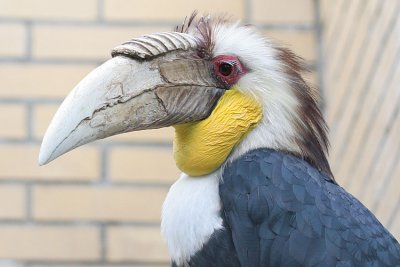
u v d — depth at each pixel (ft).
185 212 18.44
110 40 30.86
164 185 30.17
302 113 19.01
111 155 30.27
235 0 31.22
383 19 25.80
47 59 30.68
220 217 18.28
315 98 19.36
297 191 18.06
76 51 30.73
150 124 18.37
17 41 30.71
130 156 30.27
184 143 18.78
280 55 19.24
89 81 18.04
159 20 30.99
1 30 30.71
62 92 30.53
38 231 29.89
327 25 30.83
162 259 29.86
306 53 31.17
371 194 26.66
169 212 18.75
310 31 31.27
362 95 27.32
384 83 25.61
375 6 26.43
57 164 30.17
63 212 29.99
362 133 27.27
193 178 18.92
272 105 18.81
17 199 29.99
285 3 31.35
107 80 18.07
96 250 29.86
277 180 18.19
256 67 18.86
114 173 30.17
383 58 25.76
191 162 18.69
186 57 18.65
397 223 24.66
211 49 18.86
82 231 29.94
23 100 30.42
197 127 18.71
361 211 18.43
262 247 17.89
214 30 19.15
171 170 30.25
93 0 31.01
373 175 26.40
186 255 18.43
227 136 18.65
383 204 25.70
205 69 18.75
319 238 17.72
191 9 31.07
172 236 18.57
